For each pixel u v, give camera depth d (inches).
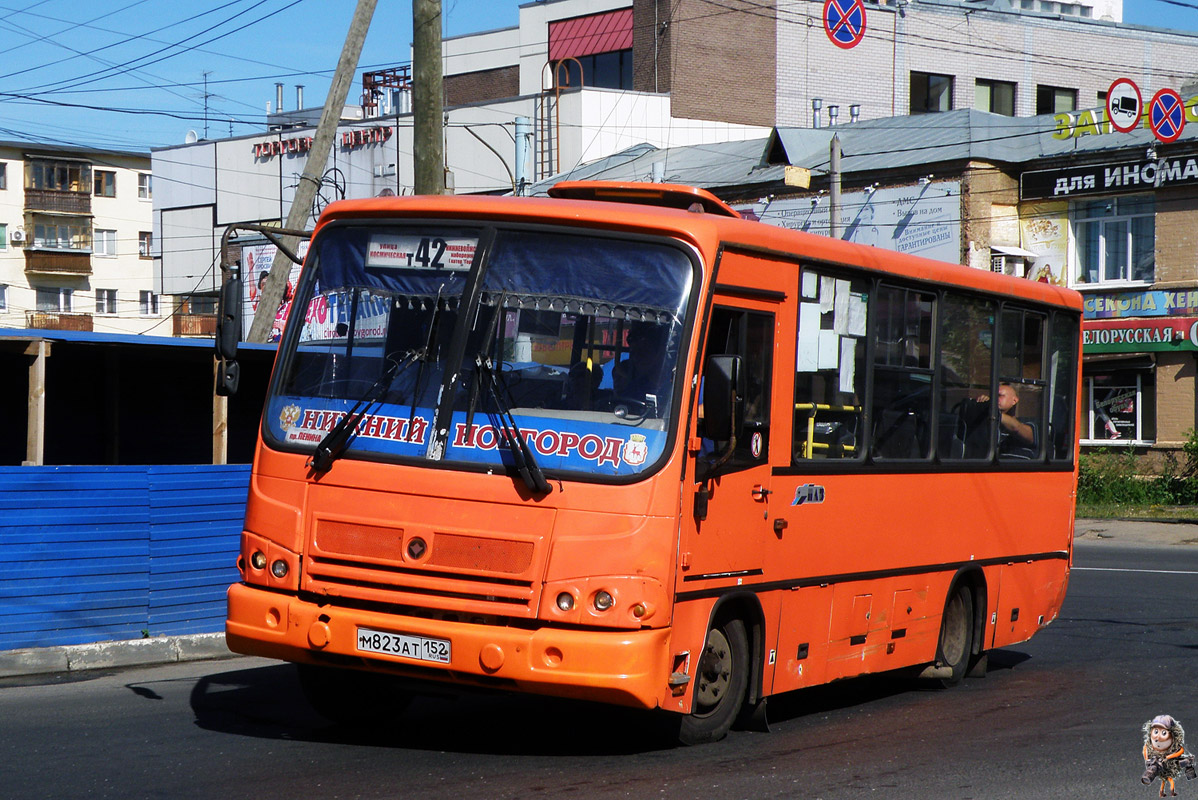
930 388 381.4
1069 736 330.0
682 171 1551.4
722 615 298.0
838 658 339.9
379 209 293.7
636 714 340.2
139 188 2960.1
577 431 267.9
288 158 1852.9
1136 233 1206.9
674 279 276.8
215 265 1935.3
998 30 1961.1
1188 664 454.3
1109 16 2255.2
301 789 250.8
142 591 417.7
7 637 386.0
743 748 304.7
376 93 1875.0
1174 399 1186.0
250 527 284.8
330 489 277.1
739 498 292.8
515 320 276.2
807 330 320.2
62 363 497.0
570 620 258.8
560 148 1692.9
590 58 1889.8
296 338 293.7
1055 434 465.1
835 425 333.4
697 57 1781.5
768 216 1391.5
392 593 267.6
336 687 311.0
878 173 1300.4
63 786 250.1
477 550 264.1
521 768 274.8
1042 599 459.2
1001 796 264.8
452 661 259.8
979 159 1236.5
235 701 345.1
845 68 1873.8
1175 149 1159.6
